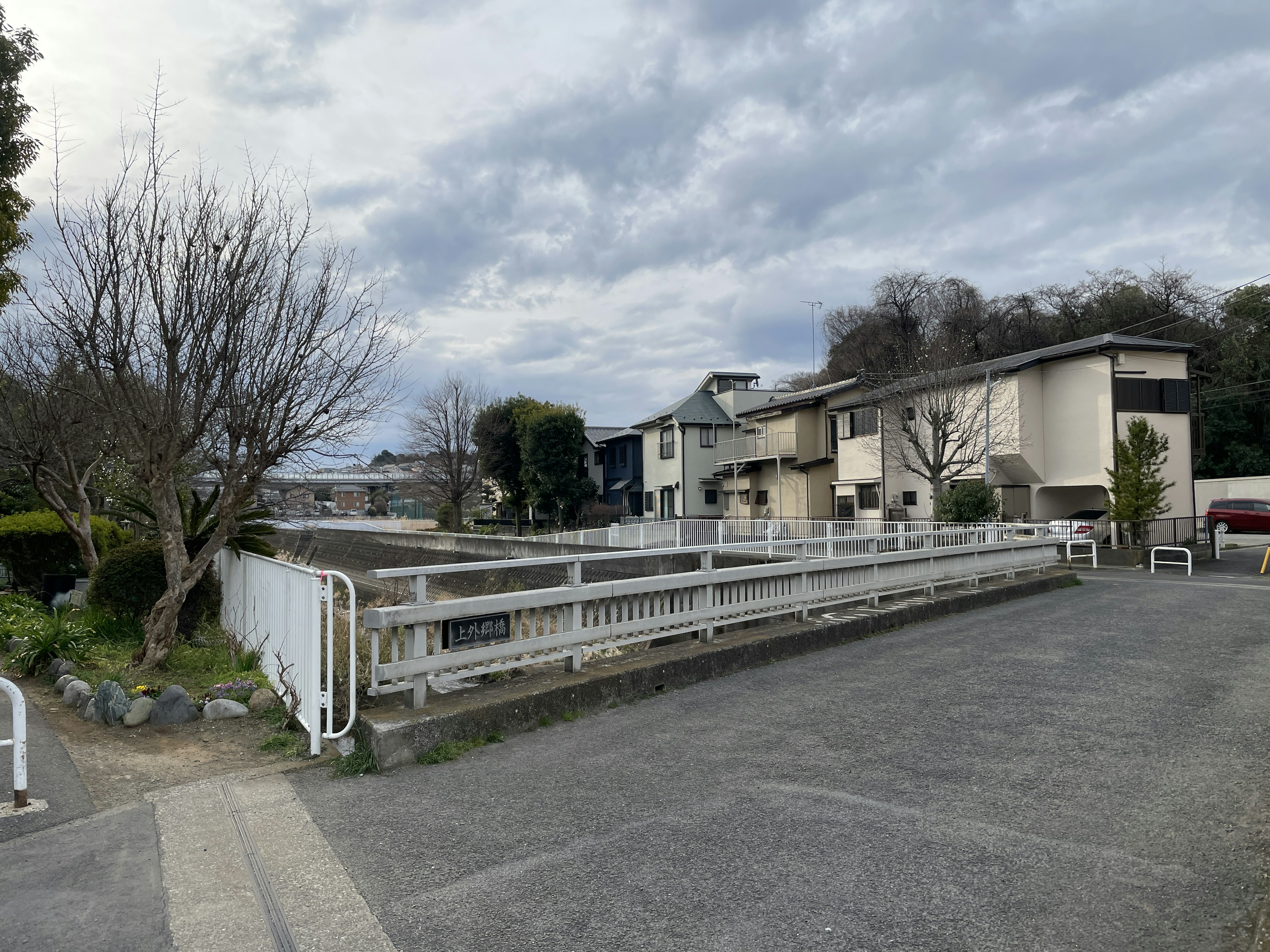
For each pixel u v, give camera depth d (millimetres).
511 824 4016
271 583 7176
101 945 2891
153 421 7570
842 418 33594
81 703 6512
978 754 4949
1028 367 25922
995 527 14953
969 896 3164
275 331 7918
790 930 2939
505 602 5988
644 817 4059
